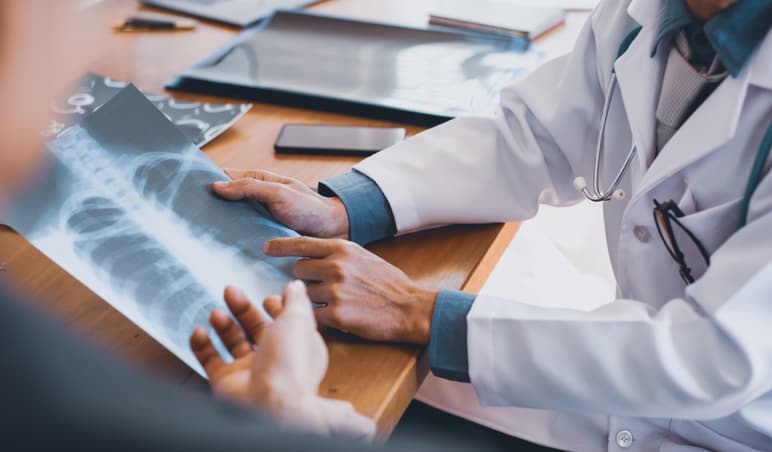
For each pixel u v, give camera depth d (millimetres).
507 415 1075
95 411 361
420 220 994
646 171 949
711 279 774
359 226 958
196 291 749
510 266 1353
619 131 1061
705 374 763
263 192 885
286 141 1118
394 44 1425
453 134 1101
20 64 386
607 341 793
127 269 748
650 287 955
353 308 796
